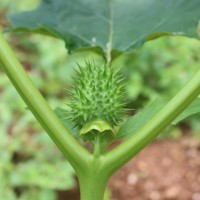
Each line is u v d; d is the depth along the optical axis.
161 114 0.31
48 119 0.31
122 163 0.31
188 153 1.45
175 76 1.46
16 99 1.29
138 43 0.46
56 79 1.49
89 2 0.50
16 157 1.27
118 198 1.37
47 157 1.21
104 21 0.49
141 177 1.40
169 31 0.46
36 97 0.31
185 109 0.31
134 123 0.33
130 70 1.46
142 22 0.48
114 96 0.35
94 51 0.44
